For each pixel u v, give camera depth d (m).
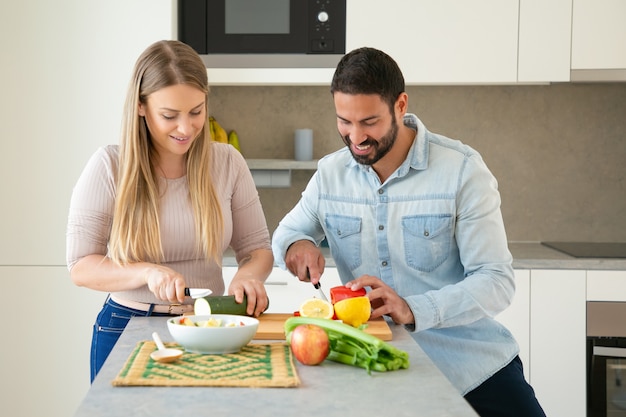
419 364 1.59
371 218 2.11
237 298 1.90
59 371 3.49
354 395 1.39
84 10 3.43
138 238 2.04
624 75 3.54
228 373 1.48
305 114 3.99
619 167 3.99
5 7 3.42
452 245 2.08
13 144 3.45
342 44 3.58
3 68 3.44
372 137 1.87
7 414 3.51
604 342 3.38
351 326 1.68
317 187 2.17
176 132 1.97
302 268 2.11
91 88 3.45
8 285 3.47
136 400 1.34
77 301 3.47
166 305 2.06
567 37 3.54
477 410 2.18
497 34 3.54
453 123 3.97
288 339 1.70
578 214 4.00
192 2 3.58
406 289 2.13
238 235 2.29
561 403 3.40
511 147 3.98
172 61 1.96
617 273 3.37
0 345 3.49
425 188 2.06
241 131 4.00
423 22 3.54
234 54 3.59
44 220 3.46
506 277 2.00
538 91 3.96
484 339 2.17
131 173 2.03
